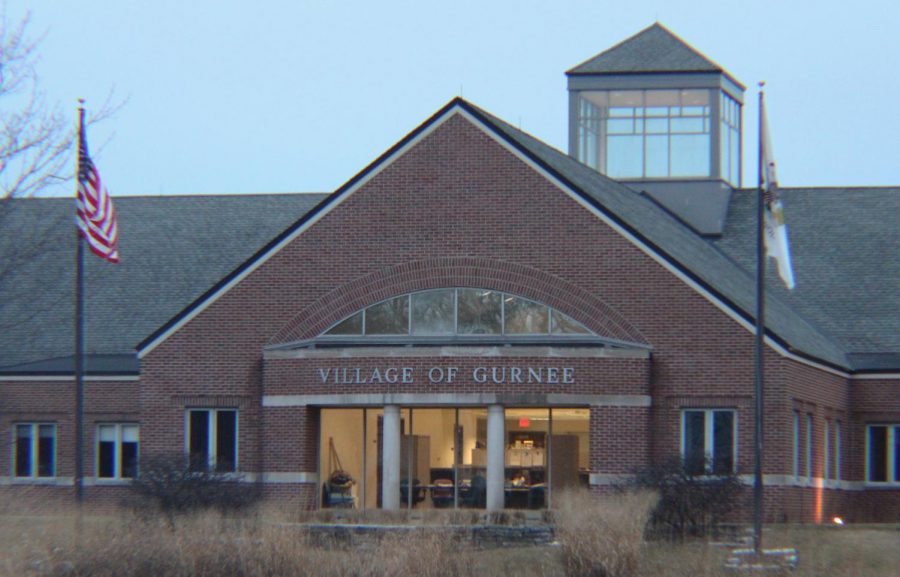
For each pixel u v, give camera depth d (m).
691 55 67.00
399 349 50.78
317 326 52.19
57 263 63.44
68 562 37.47
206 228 65.75
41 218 64.00
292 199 67.00
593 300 51.03
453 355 50.50
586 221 51.38
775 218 42.78
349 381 50.97
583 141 67.50
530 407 51.25
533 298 51.34
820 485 54.16
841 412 57.19
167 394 53.06
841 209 67.00
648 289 50.94
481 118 52.03
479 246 51.75
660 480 45.72
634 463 49.62
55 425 57.75
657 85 66.88
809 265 63.88
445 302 51.72
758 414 41.44
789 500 50.28
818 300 62.03
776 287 62.72
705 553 40.25
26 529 41.03
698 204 66.44
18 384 58.12
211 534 39.06
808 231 65.94
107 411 57.41
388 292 51.94
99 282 63.19
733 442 50.25
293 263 52.66
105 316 61.56
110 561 37.66
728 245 65.50
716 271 56.09
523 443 51.28
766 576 38.47
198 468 49.50
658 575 38.09
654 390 50.66
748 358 50.25
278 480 51.28
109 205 45.88
